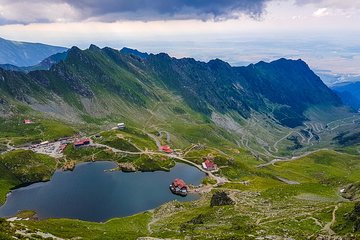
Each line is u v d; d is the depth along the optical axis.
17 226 101.19
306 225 132.38
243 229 126.25
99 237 121.62
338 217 136.75
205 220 156.38
